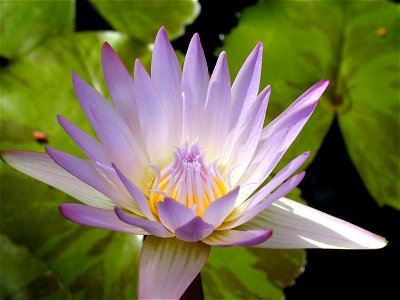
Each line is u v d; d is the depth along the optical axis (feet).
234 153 1.05
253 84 1.04
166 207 0.92
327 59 1.39
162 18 1.39
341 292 1.21
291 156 1.26
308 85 1.34
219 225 0.99
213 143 1.06
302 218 1.00
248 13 1.44
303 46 1.39
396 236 1.26
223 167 1.06
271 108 1.30
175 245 0.98
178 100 1.06
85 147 0.97
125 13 1.39
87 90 1.01
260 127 1.02
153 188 1.03
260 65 1.03
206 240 0.98
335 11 1.45
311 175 1.32
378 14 1.46
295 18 1.43
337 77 1.37
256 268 1.15
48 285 1.11
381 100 1.35
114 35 1.34
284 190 0.92
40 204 1.17
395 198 1.24
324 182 1.31
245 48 1.37
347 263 1.25
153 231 0.95
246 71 1.05
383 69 1.39
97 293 1.11
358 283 1.22
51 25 1.35
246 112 1.04
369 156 1.28
